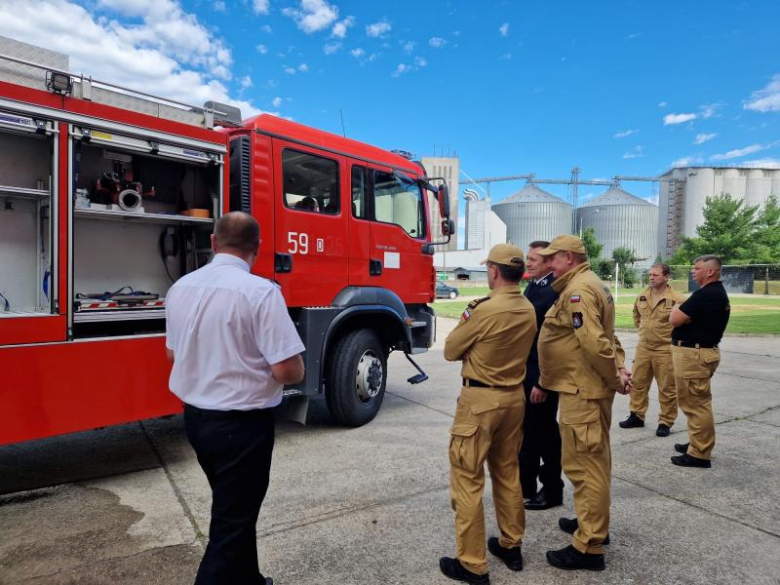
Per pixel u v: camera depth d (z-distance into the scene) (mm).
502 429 2688
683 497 3668
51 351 3324
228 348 2004
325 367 5164
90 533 3074
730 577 2680
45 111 3275
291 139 4805
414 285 6141
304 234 4883
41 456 4363
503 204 139000
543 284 3682
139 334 3822
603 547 2975
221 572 2014
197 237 4379
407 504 3494
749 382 7879
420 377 5844
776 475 4098
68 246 3406
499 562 2820
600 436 2713
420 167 6344
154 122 3812
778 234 54000
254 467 2061
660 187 111312
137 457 4352
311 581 2607
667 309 5078
